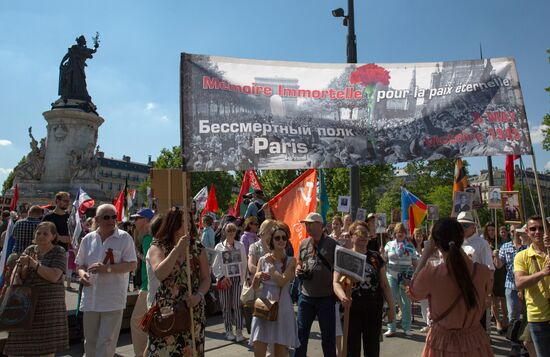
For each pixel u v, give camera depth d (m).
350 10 11.10
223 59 5.07
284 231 6.04
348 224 10.04
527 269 5.26
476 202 10.91
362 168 49.12
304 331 6.09
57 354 7.64
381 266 6.05
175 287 4.49
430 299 3.84
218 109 4.93
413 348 8.30
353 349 5.86
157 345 4.47
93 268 5.91
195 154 4.75
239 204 14.33
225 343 8.64
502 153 5.57
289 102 5.29
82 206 11.38
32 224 9.37
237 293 8.88
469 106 5.69
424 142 5.54
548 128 26.59
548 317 5.14
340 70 5.54
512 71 5.77
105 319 6.05
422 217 13.86
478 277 3.73
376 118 5.57
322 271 6.06
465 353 3.64
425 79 5.73
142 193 85.06
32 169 41.22
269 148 5.08
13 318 5.37
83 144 39.09
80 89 42.56
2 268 9.11
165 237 4.62
